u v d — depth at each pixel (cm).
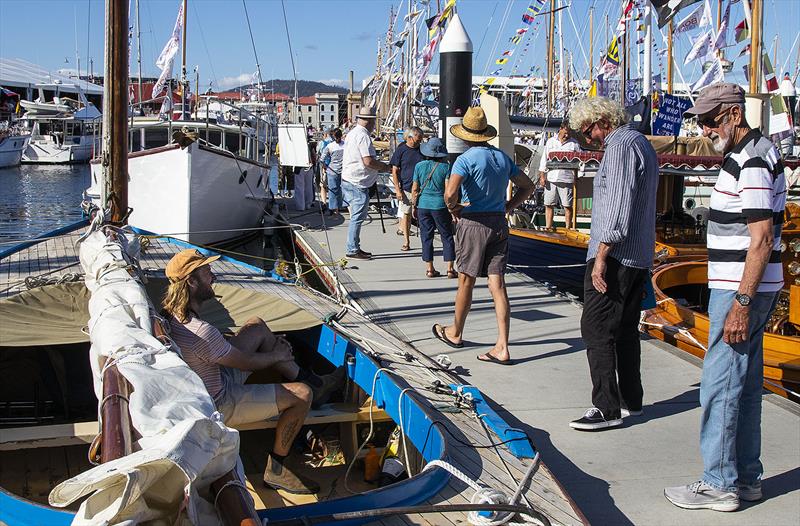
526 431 501
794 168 1181
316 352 630
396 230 1492
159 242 1098
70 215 3039
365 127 1127
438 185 966
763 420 525
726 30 1506
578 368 626
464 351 669
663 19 1319
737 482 411
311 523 321
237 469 288
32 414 554
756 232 369
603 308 490
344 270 1042
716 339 393
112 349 355
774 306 398
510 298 884
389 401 486
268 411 454
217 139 1689
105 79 669
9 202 3438
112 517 229
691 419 522
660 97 1373
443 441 406
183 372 328
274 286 845
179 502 260
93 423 452
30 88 6531
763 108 1120
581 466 452
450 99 952
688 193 1673
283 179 2267
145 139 1677
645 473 443
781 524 388
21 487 461
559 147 1423
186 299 445
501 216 629
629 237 477
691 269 980
